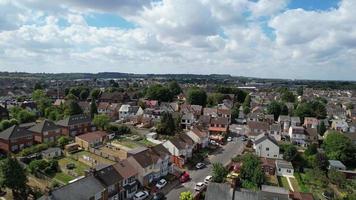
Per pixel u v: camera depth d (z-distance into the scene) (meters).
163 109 116.62
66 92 160.88
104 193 43.56
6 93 182.12
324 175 62.06
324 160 66.50
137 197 47.06
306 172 65.00
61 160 61.00
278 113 123.62
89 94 156.12
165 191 51.25
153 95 147.25
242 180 54.06
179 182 55.53
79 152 67.00
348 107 152.62
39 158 60.34
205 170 62.53
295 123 106.94
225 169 55.22
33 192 44.97
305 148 83.94
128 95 155.00
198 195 47.97
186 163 66.38
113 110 116.50
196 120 105.25
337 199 50.53
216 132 95.44
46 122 76.69
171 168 60.47
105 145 74.12
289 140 93.12
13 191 43.94
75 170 55.56
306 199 46.00
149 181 53.84
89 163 59.62
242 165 57.72
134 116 109.56
